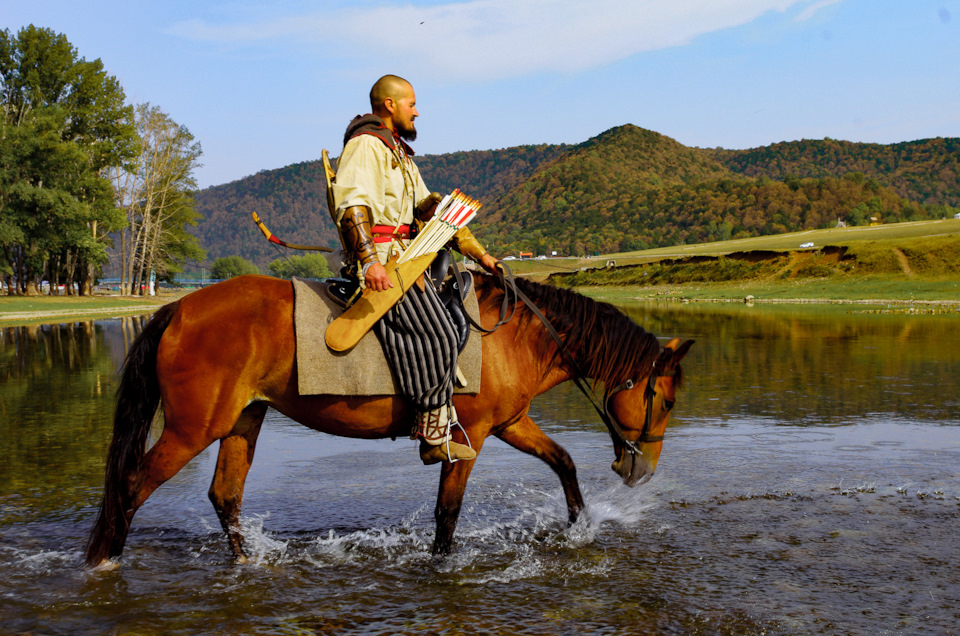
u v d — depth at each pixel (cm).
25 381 1183
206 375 375
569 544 442
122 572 396
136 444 387
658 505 518
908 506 507
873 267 4512
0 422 830
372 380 378
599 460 660
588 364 448
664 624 331
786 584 376
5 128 4603
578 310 439
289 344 379
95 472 607
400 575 394
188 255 7450
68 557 418
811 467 612
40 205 4650
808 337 1827
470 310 402
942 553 418
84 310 3869
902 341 1680
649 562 410
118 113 5472
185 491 564
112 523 386
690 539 447
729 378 1158
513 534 462
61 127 4931
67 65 5319
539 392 445
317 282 397
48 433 767
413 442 752
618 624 331
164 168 6316
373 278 352
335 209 366
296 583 383
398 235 388
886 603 352
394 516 500
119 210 5253
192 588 375
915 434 733
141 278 6512
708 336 1888
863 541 439
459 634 322
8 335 2216
